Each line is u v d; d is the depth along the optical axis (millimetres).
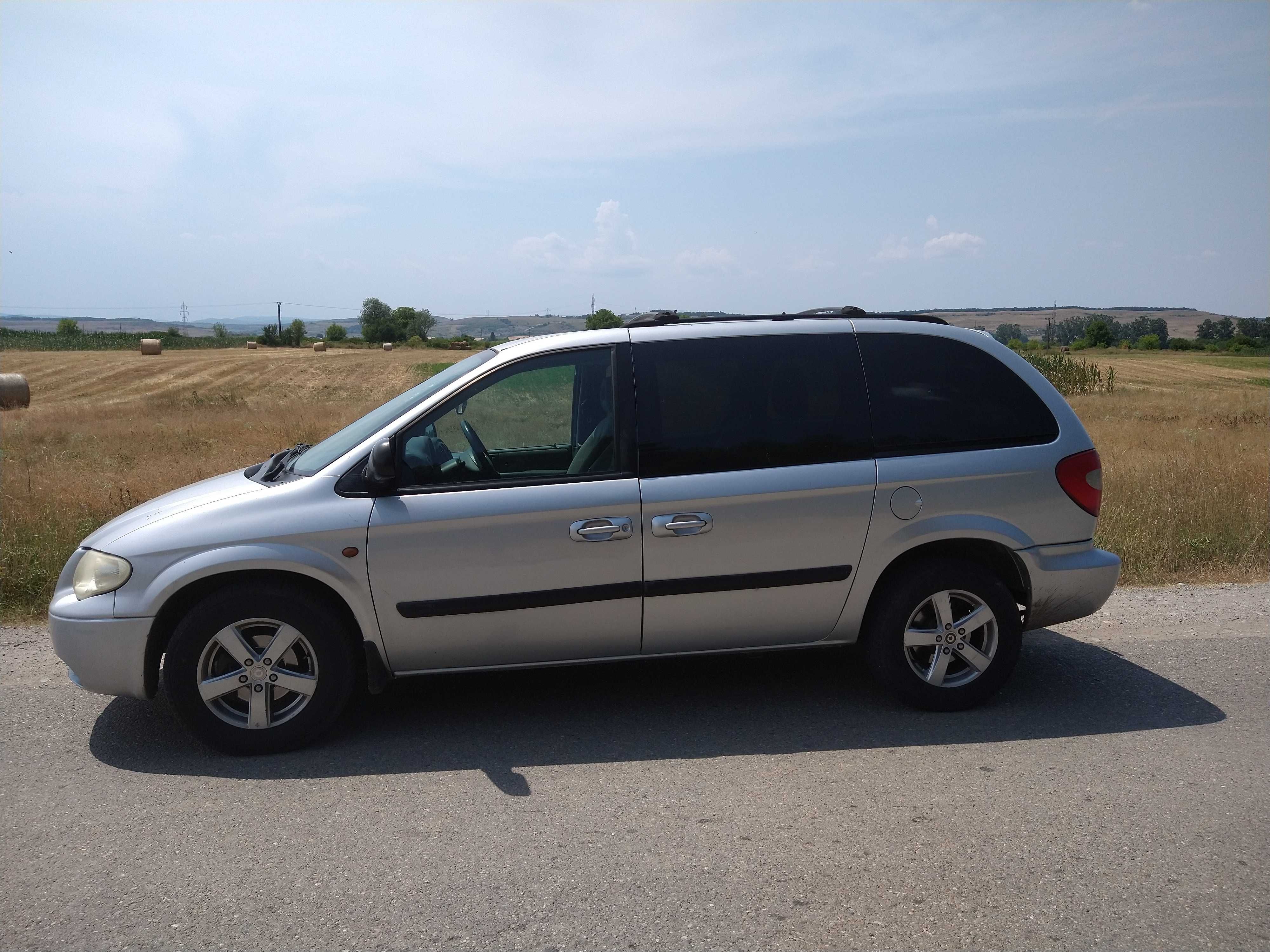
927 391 4133
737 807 3254
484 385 3949
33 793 3430
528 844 3016
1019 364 4258
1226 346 105688
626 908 2637
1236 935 2494
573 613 3881
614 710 4203
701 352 4039
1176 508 7910
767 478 3924
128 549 3709
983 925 2545
